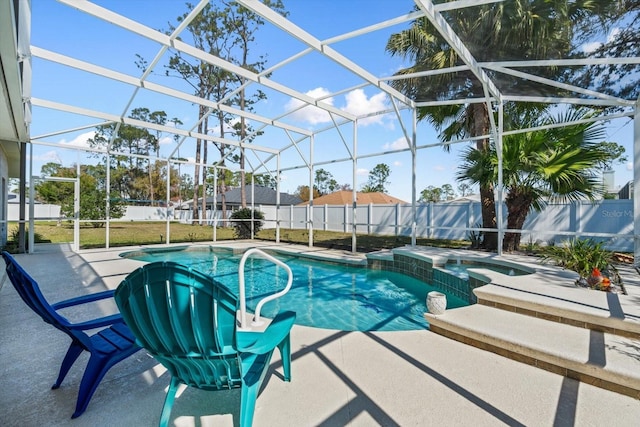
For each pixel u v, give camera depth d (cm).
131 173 2906
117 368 242
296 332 318
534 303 320
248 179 3703
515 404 198
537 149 670
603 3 336
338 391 210
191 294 139
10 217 1861
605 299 328
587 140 627
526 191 688
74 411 188
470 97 711
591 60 415
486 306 359
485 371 241
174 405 195
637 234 502
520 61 459
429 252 702
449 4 362
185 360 156
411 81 650
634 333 265
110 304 400
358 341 296
